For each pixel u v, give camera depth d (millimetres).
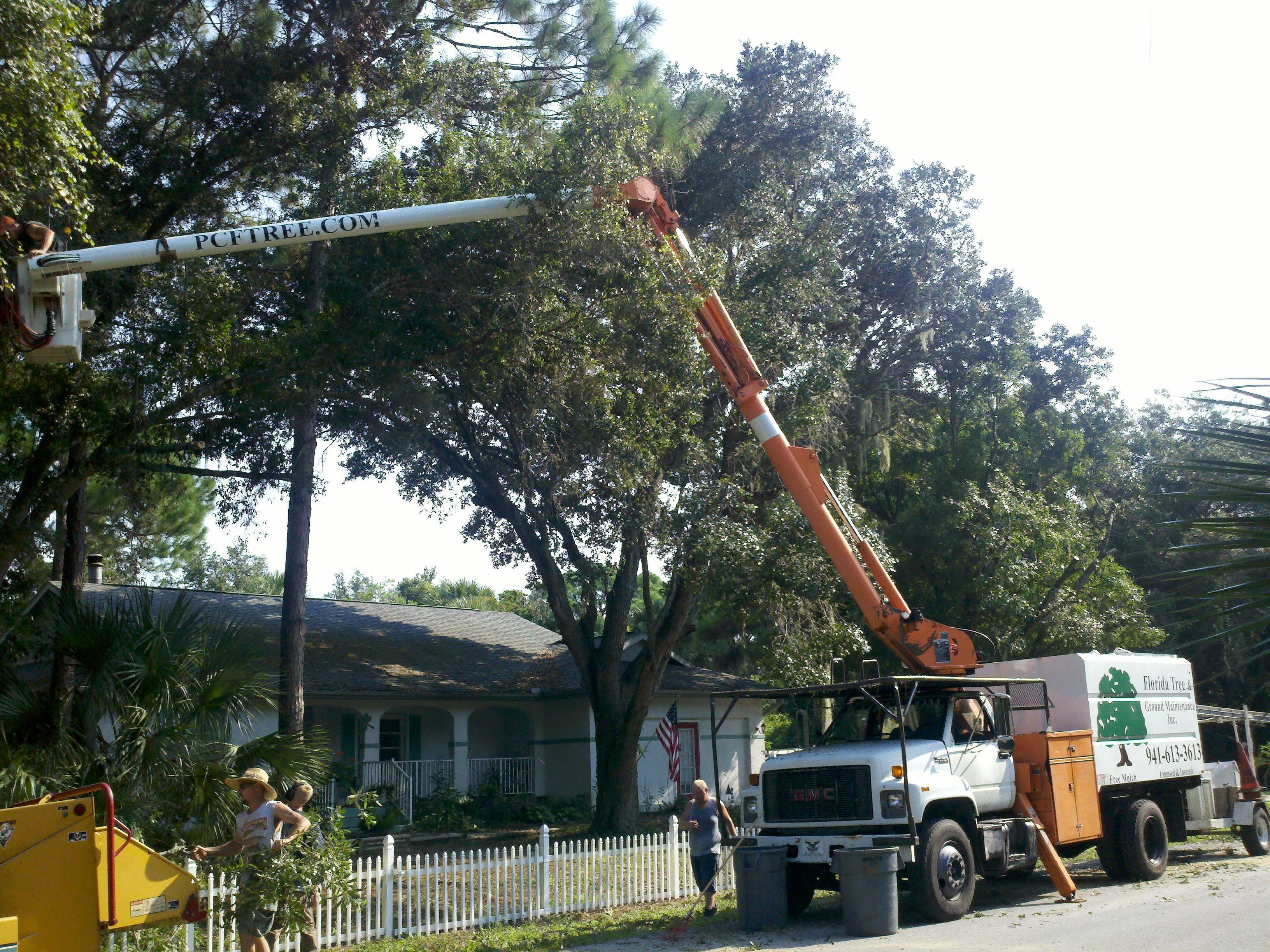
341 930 11188
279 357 15562
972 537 27016
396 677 24812
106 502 28719
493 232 15617
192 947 9688
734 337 15188
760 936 11477
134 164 16219
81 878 7082
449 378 18578
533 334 16578
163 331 15164
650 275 15383
